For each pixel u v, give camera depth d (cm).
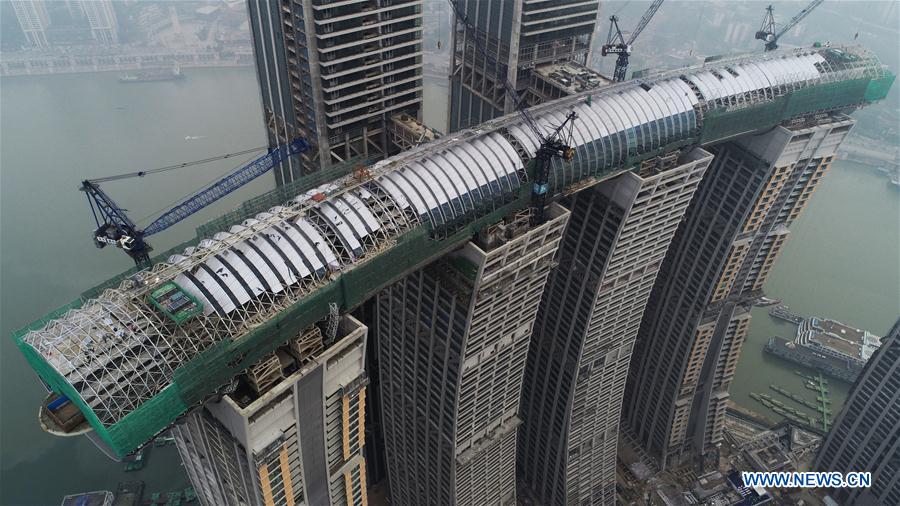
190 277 12962
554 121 19250
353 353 14112
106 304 12250
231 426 12938
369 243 15125
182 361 11906
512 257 17650
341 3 19700
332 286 13888
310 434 14262
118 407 11156
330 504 16550
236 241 13825
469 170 17200
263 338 12725
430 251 16138
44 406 11950
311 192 15800
